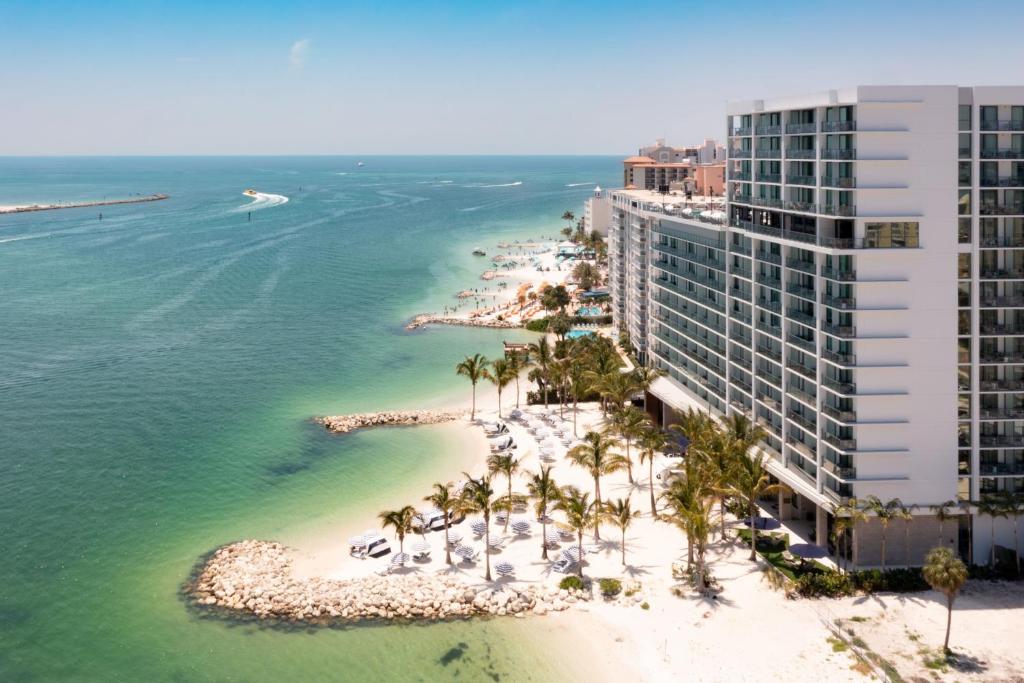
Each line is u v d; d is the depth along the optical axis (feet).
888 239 250.16
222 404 476.54
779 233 288.10
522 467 366.84
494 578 268.41
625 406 417.08
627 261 534.78
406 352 607.78
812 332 274.16
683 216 381.60
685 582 260.83
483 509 271.69
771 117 293.23
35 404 473.26
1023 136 249.14
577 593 256.52
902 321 251.60
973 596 244.63
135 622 251.39
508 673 222.69
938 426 254.06
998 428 257.96
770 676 213.87
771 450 304.50
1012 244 250.78
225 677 224.33
